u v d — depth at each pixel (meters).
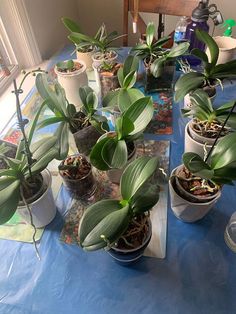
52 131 0.87
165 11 1.30
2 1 1.01
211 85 0.81
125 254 0.49
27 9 1.14
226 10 1.64
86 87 0.80
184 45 0.88
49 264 0.57
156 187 0.49
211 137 0.67
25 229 0.63
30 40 1.17
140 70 1.08
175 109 0.93
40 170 0.52
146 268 0.55
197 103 0.70
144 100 0.61
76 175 0.63
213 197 0.54
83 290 0.52
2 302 0.51
